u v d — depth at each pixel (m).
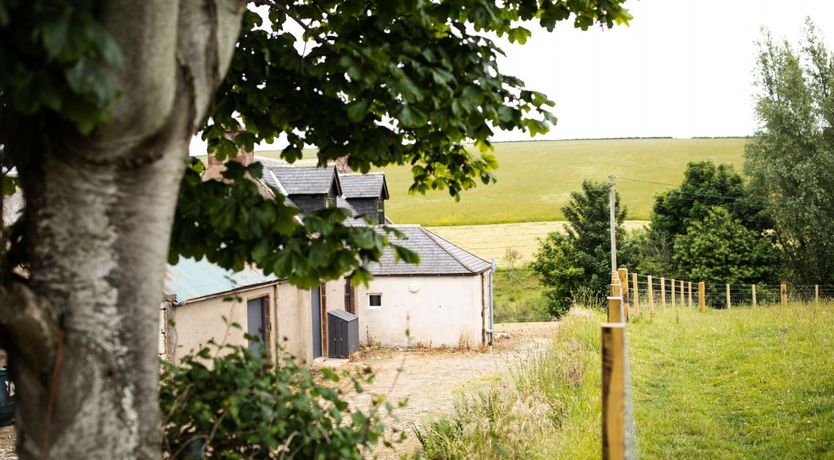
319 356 21.61
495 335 27.19
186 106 3.44
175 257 4.95
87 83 2.66
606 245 40.25
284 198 4.57
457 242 58.38
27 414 3.35
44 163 3.36
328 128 5.88
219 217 4.38
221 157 6.13
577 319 18.47
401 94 4.71
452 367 19.66
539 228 61.16
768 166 36.88
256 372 4.54
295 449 4.29
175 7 3.12
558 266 39.72
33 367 3.30
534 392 9.48
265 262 4.62
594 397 9.55
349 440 4.31
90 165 3.29
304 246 4.77
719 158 79.94
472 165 6.84
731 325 18.55
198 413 4.21
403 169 89.94
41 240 3.39
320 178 23.39
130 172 3.35
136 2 2.99
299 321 19.19
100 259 3.37
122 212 3.37
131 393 3.45
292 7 6.48
